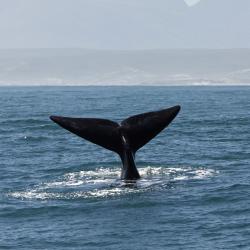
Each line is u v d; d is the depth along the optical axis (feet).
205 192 216.33
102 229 183.93
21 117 562.66
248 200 206.90
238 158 288.51
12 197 219.00
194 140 360.48
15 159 303.48
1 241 177.68
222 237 175.52
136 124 225.56
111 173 251.19
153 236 177.47
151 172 246.68
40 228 187.11
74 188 225.97
